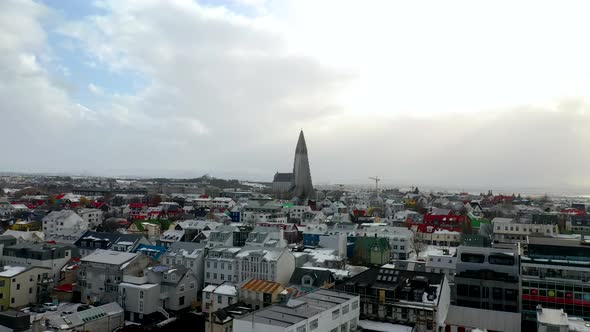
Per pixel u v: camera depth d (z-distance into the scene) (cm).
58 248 15175
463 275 12212
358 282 11094
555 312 9488
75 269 14425
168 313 12875
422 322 10069
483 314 10850
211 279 15100
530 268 11450
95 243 17850
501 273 11894
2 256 15325
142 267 13912
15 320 9625
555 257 11825
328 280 13075
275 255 14375
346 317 9556
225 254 15100
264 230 16312
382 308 10462
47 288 13925
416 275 11312
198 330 10881
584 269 11012
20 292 13138
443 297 10738
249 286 12100
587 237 14338
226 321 10231
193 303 13638
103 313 11462
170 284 13162
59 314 11012
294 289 12069
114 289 13212
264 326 7819
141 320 12362
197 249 15738
